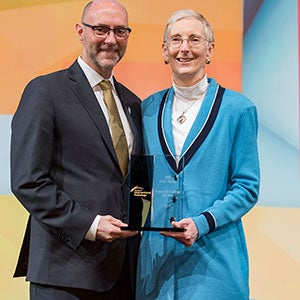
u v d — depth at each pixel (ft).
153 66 11.35
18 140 8.14
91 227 7.95
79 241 7.97
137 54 11.37
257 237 11.01
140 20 11.36
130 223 8.03
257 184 8.46
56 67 11.41
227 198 8.30
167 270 8.34
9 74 11.43
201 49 8.46
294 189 11.00
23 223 11.35
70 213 7.98
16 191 8.05
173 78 8.70
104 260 8.34
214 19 11.25
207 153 8.38
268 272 10.98
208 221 8.10
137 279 8.51
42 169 8.06
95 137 8.35
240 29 11.19
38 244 8.35
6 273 11.33
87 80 8.60
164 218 8.11
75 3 11.41
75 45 11.41
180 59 8.46
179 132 8.59
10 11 11.45
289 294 10.93
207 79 8.89
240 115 8.46
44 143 8.11
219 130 8.43
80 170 8.30
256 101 11.12
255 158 8.51
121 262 8.47
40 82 8.36
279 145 11.03
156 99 8.99
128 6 11.38
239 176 8.47
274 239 11.00
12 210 11.36
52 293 8.25
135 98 9.26
